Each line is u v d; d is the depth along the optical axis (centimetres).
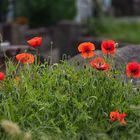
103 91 582
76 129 548
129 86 597
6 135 530
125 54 734
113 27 2344
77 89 586
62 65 625
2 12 2180
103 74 596
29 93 574
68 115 566
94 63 582
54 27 1844
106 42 615
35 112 564
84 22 2345
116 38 2159
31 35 1786
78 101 577
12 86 583
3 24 1655
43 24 2134
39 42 611
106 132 548
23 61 612
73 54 1569
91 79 594
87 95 579
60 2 2148
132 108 566
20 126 543
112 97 582
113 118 549
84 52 619
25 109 561
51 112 561
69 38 1802
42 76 615
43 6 2123
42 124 546
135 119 566
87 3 2628
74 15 2192
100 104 569
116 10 2989
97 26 2308
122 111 571
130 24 2441
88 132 544
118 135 544
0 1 2184
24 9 2144
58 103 569
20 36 1680
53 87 595
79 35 1850
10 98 560
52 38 1809
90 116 564
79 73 613
